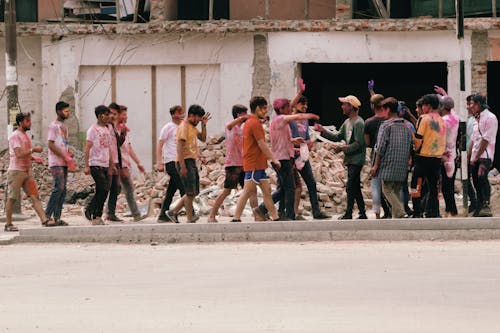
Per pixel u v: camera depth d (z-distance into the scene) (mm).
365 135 26328
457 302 16469
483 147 26625
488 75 49031
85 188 41750
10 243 25750
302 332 14352
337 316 15508
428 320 15078
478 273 19047
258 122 25578
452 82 43844
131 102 45156
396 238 24234
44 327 15164
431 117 25344
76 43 45219
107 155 27750
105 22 48656
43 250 24266
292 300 16906
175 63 44938
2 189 41781
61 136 27922
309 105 49781
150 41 44938
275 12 50750
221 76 44719
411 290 17531
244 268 20266
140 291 18203
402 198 27359
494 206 32938
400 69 49406
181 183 28156
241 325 14945
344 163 26734
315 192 27125
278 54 44438
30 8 49438
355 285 18109
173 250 23469
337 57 44312
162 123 45062
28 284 19406
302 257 21531
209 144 37281
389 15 46062
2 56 45781
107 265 21406
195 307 16531
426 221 24312
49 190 42094
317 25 44219
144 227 25219
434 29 43750
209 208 32438
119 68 45188
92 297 17734
